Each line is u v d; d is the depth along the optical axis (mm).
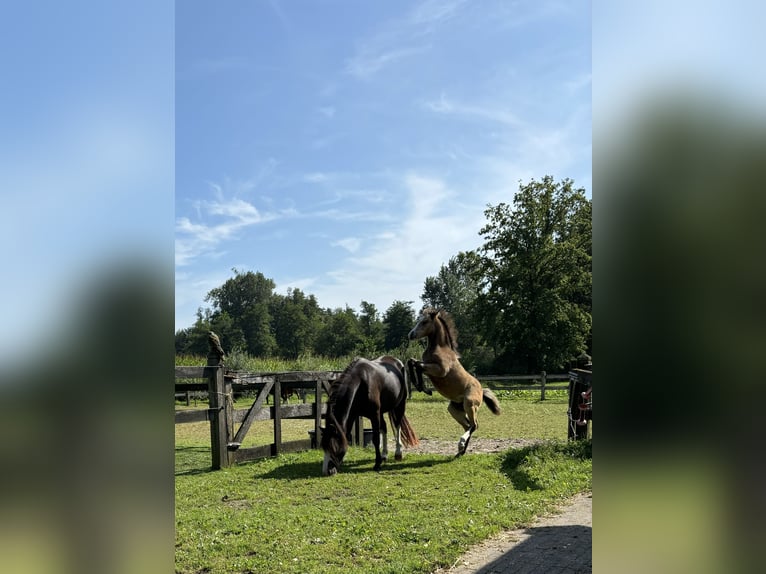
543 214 34875
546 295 32594
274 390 9172
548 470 6785
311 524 4930
